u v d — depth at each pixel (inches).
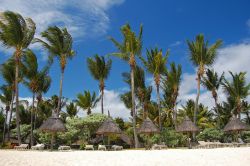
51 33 1127.0
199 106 1681.8
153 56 1163.9
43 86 1342.3
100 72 1369.3
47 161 435.2
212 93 1371.8
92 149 896.9
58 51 1137.4
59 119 860.6
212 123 1572.3
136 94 1417.3
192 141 1080.8
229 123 1028.5
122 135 1337.4
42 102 1545.3
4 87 1498.5
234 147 846.5
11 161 422.0
